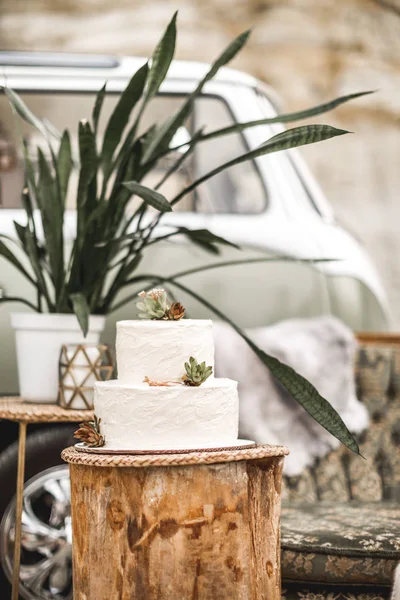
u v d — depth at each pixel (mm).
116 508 2209
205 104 3764
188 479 2188
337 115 8750
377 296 3588
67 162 3105
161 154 3023
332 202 8719
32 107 3711
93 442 2289
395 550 2490
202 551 2191
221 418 2297
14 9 8477
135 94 2900
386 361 3375
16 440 3340
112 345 3297
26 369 3068
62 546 3158
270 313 3518
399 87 8766
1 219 3502
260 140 3732
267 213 3631
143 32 8508
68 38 8508
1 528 3170
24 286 3428
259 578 2295
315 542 2521
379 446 3250
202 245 3350
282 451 2312
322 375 3217
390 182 8781
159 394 2238
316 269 3543
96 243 3039
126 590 2195
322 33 8703
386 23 8773
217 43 8562
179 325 2316
